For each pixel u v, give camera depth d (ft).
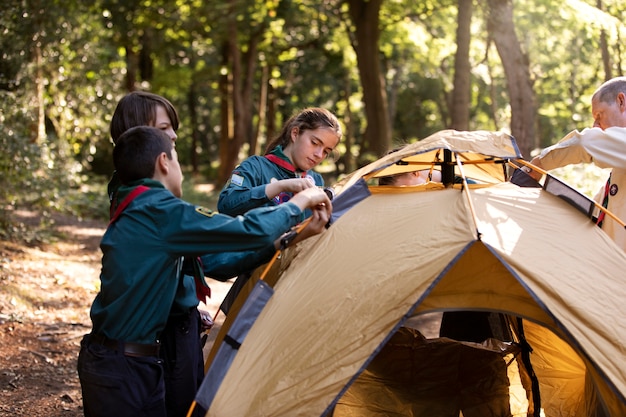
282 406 9.72
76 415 15.23
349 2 58.23
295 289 10.64
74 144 49.21
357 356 9.85
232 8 67.15
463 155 13.41
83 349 9.59
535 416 13.46
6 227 31.58
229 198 11.79
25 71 38.58
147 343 9.48
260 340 10.28
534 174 13.61
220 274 11.15
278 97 110.73
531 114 32.99
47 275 26.94
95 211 46.14
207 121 142.51
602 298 10.30
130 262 9.20
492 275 10.85
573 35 38.99
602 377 9.75
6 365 17.63
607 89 13.62
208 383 9.90
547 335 14.38
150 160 9.64
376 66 58.03
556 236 10.94
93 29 49.14
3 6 37.45
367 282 10.27
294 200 9.90
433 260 10.15
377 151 58.13
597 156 12.82
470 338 15.37
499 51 33.17
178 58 91.50
